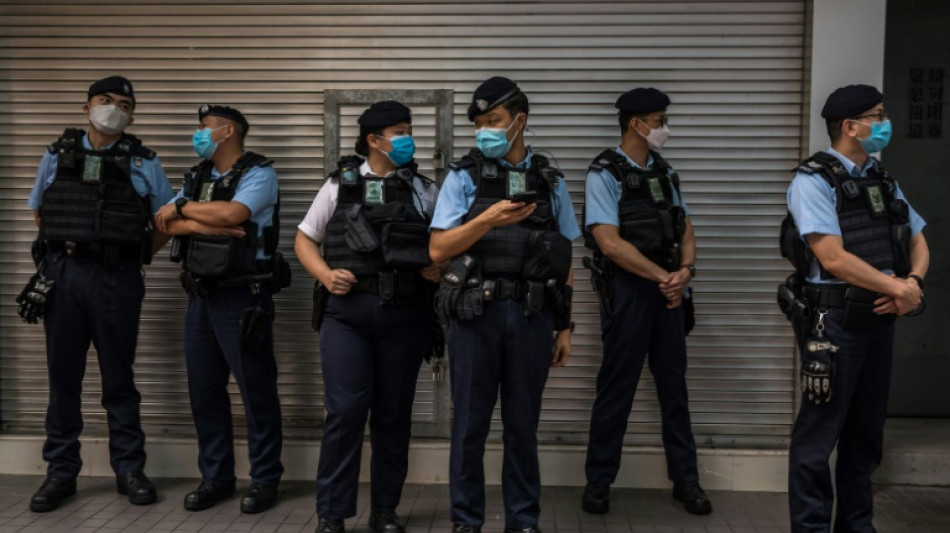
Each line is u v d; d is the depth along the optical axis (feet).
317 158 14.14
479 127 10.78
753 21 13.70
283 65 14.08
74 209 12.49
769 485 13.69
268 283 12.65
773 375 13.97
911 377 15.78
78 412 13.14
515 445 10.77
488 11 13.91
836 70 13.02
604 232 12.16
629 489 13.82
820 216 10.19
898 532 11.94
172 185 14.30
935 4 15.48
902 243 10.25
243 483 13.97
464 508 10.74
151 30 14.16
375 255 11.12
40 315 12.64
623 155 12.57
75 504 12.93
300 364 14.29
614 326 12.47
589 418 14.14
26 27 14.25
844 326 10.23
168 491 13.55
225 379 13.09
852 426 10.93
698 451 13.75
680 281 12.24
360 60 14.01
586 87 13.88
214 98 14.19
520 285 10.55
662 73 13.82
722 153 13.84
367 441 13.92
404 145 11.29
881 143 10.38
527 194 9.84
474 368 10.58
